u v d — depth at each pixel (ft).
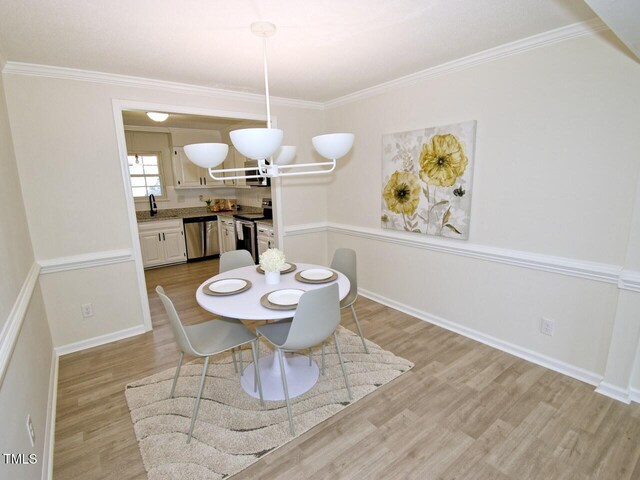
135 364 8.78
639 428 6.23
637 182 6.35
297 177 13.47
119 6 5.54
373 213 12.22
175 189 20.44
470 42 7.57
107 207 9.57
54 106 8.55
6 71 7.90
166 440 6.17
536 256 8.00
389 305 12.17
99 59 7.98
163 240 18.48
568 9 6.09
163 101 10.13
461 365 8.38
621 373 6.91
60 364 8.82
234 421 6.62
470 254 9.33
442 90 9.35
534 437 6.10
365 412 6.84
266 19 6.15
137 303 10.40
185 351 6.31
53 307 9.07
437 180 9.75
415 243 10.79
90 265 9.46
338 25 6.49
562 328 7.81
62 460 5.79
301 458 5.78
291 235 13.60
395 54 8.20
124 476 5.47
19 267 6.42
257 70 9.07
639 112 6.26
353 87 11.16
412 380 7.82
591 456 5.68
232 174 19.90
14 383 4.58
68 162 8.89
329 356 8.87
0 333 4.34
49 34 6.53
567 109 7.13
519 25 6.73
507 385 7.57
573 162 7.17
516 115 7.92
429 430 6.32
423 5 5.82
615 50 6.40
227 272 8.75
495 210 8.64
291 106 12.78
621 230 6.72
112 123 9.37
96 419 6.77
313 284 7.63
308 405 7.05
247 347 9.49
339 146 6.16
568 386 7.47
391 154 11.02
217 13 5.88
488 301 9.18
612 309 7.00
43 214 8.70
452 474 5.41
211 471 5.54
